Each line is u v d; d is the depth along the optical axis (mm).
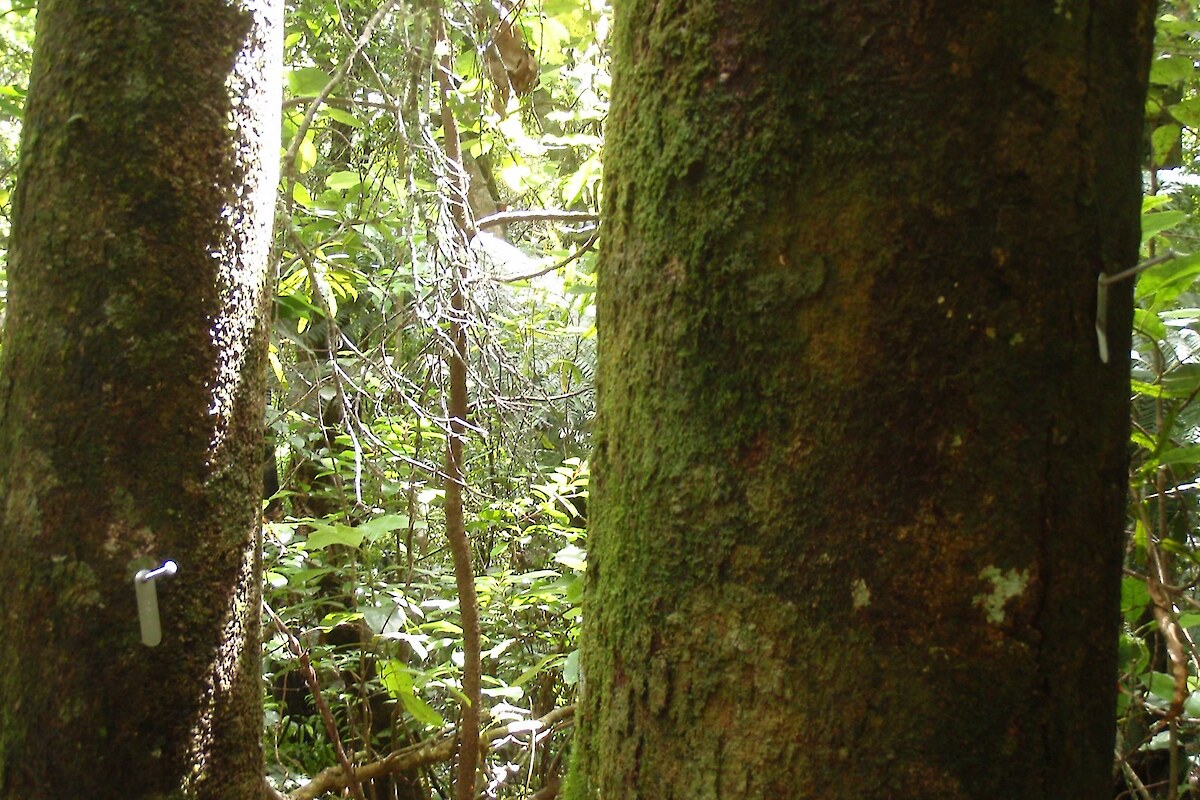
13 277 1444
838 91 796
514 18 2035
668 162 879
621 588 913
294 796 2012
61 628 1357
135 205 1391
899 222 777
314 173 2520
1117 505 827
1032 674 767
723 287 836
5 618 1386
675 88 879
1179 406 1478
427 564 2748
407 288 2219
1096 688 809
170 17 1420
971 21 773
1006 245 770
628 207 931
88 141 1395
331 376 1950
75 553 1362
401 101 1855
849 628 778
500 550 2299
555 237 2592
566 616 2053
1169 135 1855
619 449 933
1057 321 783
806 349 800
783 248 811
